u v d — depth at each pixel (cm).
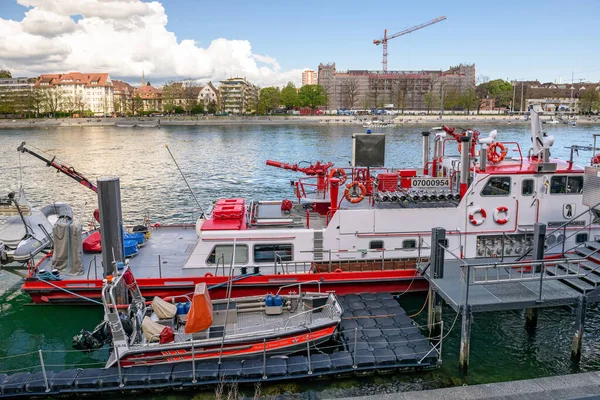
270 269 1922
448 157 2259
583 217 1998
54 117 19475
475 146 2186
